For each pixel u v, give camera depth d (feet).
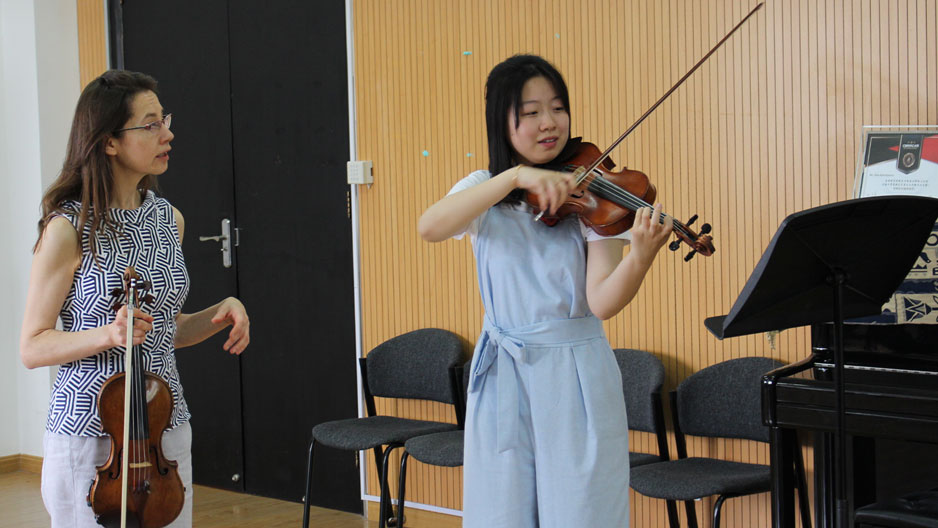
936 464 7.54
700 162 10.79
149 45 16.15
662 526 11.21
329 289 14.05
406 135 13.05
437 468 12.88
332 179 13.91
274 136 14.56
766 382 7.24
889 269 6.11
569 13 11.60
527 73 5.94
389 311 13.35
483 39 12.30
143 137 6.92
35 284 6.77
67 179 6.91
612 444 5.95
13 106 17.16
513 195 6.07
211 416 15.51
